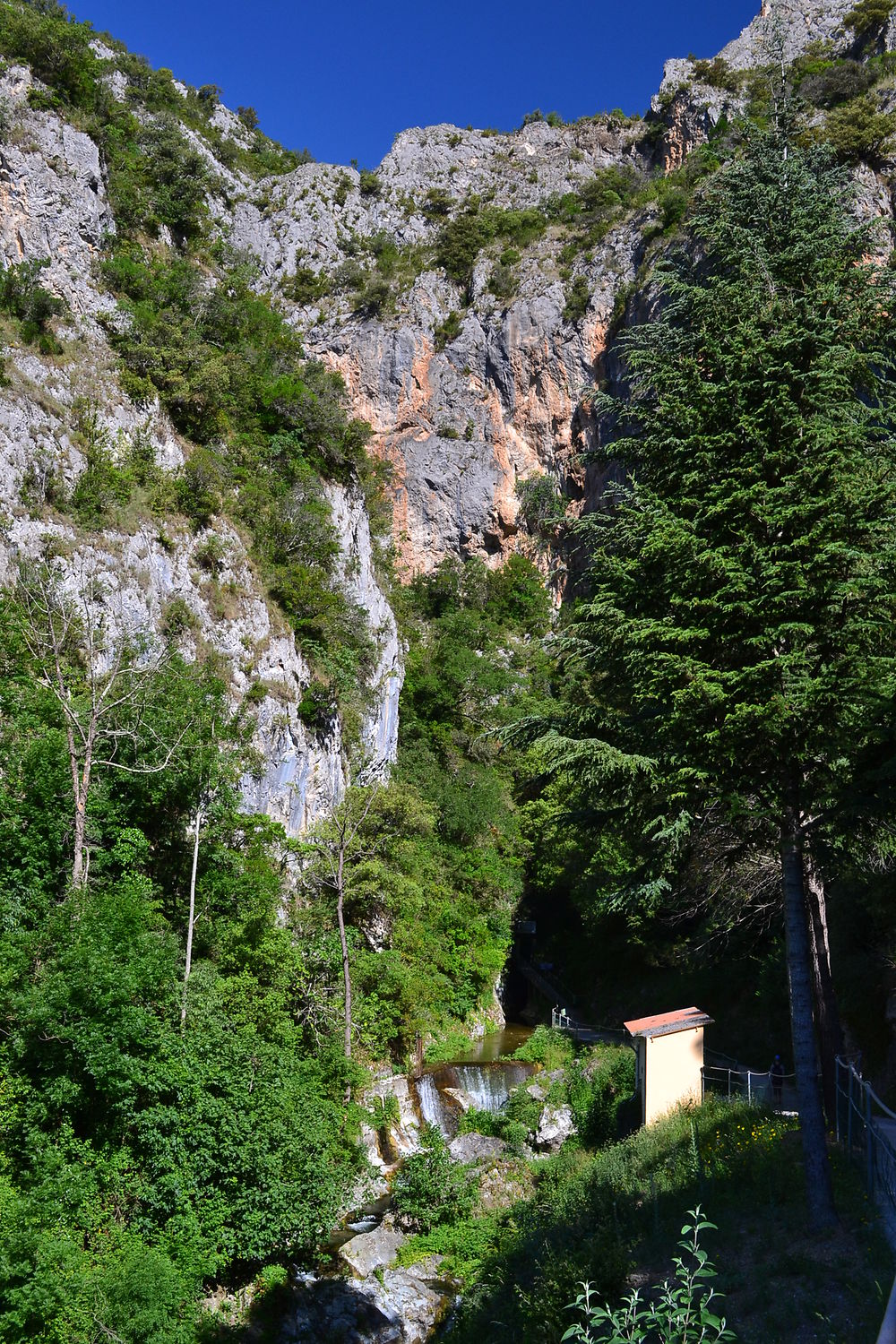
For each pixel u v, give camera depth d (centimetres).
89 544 2608
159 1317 1338
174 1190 1559
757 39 8331
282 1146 1720
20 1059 1483
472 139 9981
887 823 1296
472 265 8356
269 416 4131
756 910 2073
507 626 6856
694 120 8094
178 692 2303
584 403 7169
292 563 3669
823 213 1609
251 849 2628
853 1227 1055
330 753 3456
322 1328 1645
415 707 5303
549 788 4244
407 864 3444
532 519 7338
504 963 4012
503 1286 1442
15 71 3691
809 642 1280
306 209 9088
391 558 6800
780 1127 1472
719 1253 1093
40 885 1727
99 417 3047
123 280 3738
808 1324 880
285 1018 2119
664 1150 1552
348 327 8094
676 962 3111
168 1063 1614
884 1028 2008
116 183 4341
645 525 1452
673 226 6806
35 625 2105
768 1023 2522
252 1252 1633
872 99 4950
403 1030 2892
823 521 1255
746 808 1295
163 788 2130
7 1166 1406
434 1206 2053
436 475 7538
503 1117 2450
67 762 1847
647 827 1369
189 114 9025
